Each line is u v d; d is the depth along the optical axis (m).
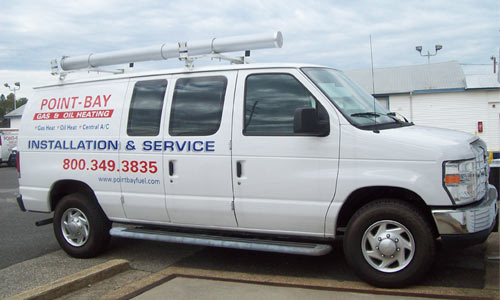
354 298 4.30
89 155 5.96
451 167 4.29
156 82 5.70
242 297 4.45
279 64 5.05
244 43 5.49
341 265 5.48
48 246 6.93
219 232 5.35
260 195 4.93
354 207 4.88
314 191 4.71
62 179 6.18
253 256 5.97
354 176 4.55
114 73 6.56
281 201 4.85
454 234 4.29
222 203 5.11
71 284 4.83
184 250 6.40
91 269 5.23
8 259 6.28
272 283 4.77
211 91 5.30
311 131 4.50
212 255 6.10
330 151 4.65
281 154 4.83
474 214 4.29
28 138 6.49
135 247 6.62
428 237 4.35
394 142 4.45
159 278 5.06
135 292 4.64
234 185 5.04
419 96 25.42
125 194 5.71
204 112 5.29
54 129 6.29
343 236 4.74
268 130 4.93
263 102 5.02
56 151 6.23
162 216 5.54
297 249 4.73
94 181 5.93
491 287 4.48
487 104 24.50
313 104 4.80
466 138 4.67
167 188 5.43
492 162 7.52
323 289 4.58
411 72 27.50
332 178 4.64
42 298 4.55
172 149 5.38
